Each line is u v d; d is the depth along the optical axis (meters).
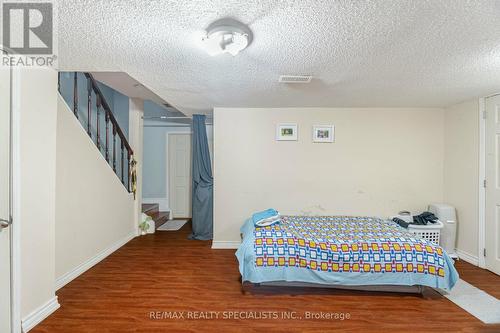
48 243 2.16
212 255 3.63
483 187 3.21
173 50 1.96
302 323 2.11
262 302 2.42
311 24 1.61
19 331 1.88
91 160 3.24
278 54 2.04
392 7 1.44
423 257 2.50
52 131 2.19
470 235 3.38
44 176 2.11
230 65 2.25
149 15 1.51
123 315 2.18
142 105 4.75
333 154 3.94
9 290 1.83
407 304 2.40
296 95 3.24
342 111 3.94
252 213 3.98
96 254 3.34
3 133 1.79
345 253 2.54
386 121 3.91
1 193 1.79
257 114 3.96
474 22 1.58
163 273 3.03
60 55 2.01
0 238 1.78
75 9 1.45
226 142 3.96
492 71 2.37
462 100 3.41
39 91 2.06
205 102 3.62
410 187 3.90
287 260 2.56
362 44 1.87
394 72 2.41
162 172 6.08
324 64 2.23
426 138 3.89
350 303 2.41
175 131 6.05
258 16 1.53
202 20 1.56
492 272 3.06
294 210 3.96
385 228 3.08
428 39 1.79
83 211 3.06
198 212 4.41
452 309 2.32
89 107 3.57
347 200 3.94
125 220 4.20
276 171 3.97
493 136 3.09
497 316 2.21
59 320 2.09
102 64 2.21
